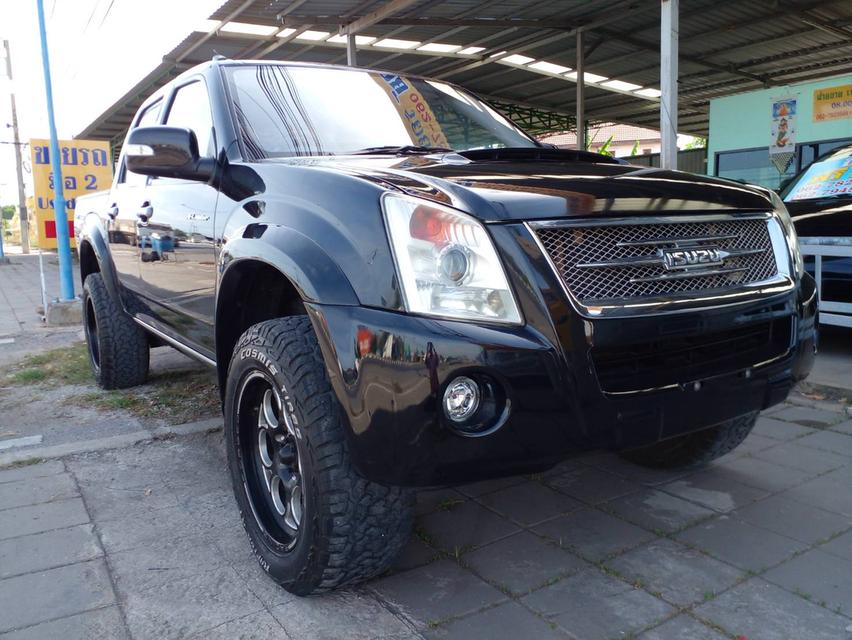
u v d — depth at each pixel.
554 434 1.90
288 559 2.21
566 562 2.46
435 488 1.92
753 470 3.24
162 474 3.35
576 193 2.03
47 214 8.78
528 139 3.69
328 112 3.17
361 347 1.89
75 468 3.44
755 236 2.39
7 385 5.16
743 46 12.90
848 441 3.57
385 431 1.86
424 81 3.73
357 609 2.19
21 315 9.02
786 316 2.36
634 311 1.97
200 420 4.18
